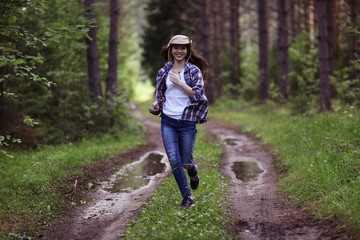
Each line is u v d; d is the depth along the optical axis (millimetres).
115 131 10625
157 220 3465
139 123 12664
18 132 7477
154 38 23688
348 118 6859
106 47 13281
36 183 4820
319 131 6672
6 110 8125
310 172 4531
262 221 3520
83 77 11570
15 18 4883
